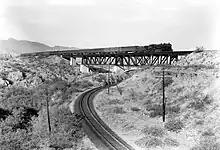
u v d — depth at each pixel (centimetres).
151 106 3806
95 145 2400
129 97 4909
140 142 2412
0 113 3466
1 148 2219
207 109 2834
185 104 3303
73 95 5647
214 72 3788
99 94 5631
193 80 3878
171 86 4250
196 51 5450
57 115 3384
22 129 2897
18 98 4550
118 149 2258
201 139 2261
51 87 5956
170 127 2720
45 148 2309
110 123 3244
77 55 10338
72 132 2708
